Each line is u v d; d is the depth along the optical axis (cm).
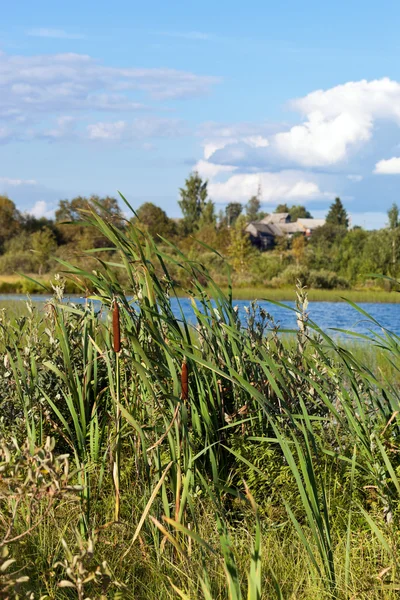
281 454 454
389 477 410
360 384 484
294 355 501
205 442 424
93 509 393
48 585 312
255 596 257
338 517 394
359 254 6062
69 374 441
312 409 482
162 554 351
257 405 462
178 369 414
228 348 483
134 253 413
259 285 5447
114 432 387
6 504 385
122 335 407
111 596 316
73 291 4050
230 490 337
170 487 405
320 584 326
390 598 328
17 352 440
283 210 19338
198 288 461
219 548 354
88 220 397
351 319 3183
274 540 373
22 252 6806
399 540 364
